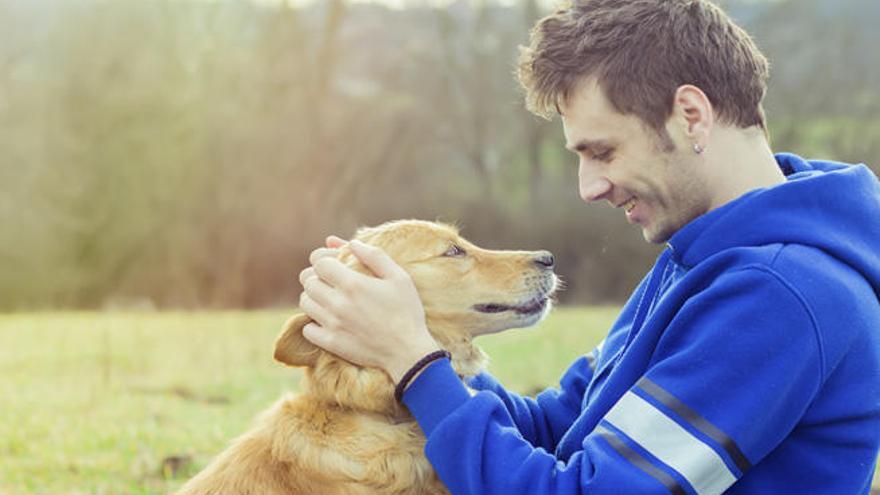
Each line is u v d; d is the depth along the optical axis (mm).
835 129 26922
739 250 2533
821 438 2512
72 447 6824
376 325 2816
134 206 31000
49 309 29156
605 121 2707
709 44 2639
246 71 32281
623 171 2736
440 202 31594
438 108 32594
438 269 3570
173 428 7383
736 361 2412
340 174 32219
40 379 10312
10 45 30562
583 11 2754
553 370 9836
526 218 30234
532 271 3732
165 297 31312
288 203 31562
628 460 2443
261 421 3369
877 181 2807
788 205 2572
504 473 2533
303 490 3104
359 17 32688
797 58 27188
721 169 2686
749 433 2396
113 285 31078
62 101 30828
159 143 31109
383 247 3545
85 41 30969
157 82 31234
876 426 2551
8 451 6773
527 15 32031
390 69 32844
